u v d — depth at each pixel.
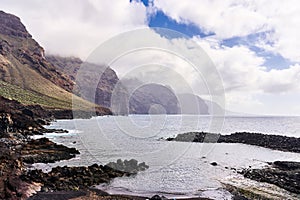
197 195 16.61
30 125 53.06
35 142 35.38
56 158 27.06
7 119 47.38
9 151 29.52
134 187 17.16
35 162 25.75
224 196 16.69
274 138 48.16
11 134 43.00
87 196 15.80
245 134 52.72
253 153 35.62
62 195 15.86
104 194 16.11
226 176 21.55
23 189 16.14
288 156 34.03
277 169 25.02
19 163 22.27
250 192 17.67
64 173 19.84
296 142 44.28
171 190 16.98
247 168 25.27
